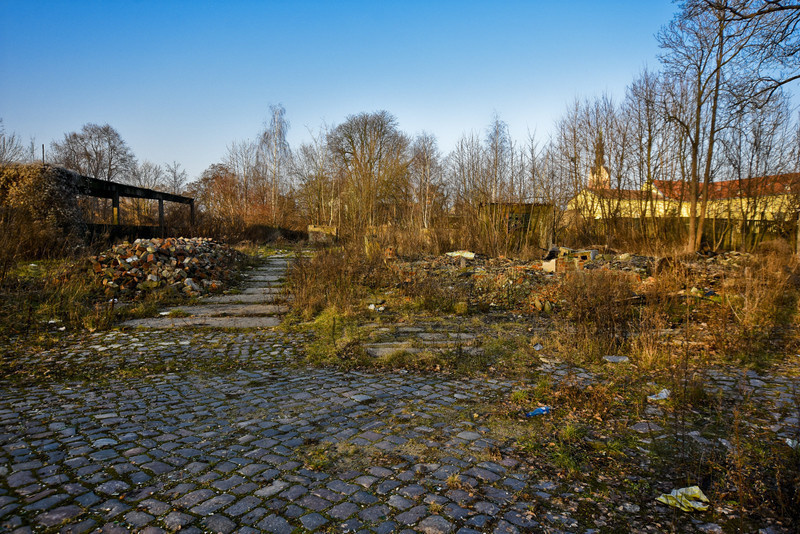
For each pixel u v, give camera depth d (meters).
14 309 7.40
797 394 4.27
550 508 2.48
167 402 4.12
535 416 3.86
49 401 4.04
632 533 2.26
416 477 2.80
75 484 2.59
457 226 19.17
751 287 8.59
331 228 26.50
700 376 4.77
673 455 3.11
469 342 6.61
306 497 2.54
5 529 2.13
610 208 23.31
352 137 37.38
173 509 2.38
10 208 10.79
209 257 12.26
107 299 8.86
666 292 8.44
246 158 33.28
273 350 6.32
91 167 39.09
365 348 6.30
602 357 5.78
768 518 2.37
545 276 11.60
